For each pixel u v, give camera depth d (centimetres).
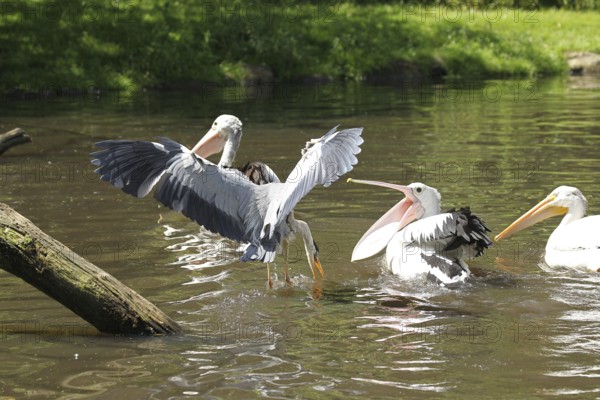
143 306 720
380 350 683
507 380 623
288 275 869
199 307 790
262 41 2794
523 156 1532
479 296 823
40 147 1644
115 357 668
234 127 1060
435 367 649
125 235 1033
